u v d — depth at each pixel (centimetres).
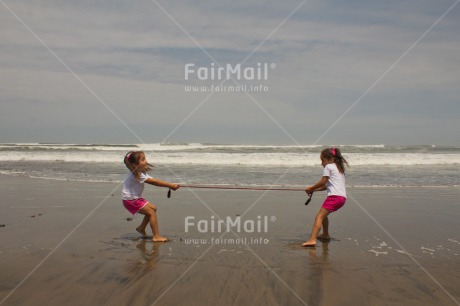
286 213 792
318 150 3188
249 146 3609
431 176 1475
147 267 462
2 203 884
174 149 3262
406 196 1008
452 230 654
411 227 676
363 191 1095
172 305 362
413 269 461
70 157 2341
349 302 370
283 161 2064
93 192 1048
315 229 572
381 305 365
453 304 367
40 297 378
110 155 2433
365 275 440
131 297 379
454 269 462
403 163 2059
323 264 478
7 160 2264
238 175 1456
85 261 482
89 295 383
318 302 370
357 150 3328
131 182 597
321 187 615
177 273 442
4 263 472
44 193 1029
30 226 666
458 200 948
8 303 365
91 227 665
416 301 373
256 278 429
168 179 1327
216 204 885
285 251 533
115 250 531
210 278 428
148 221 609
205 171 1608
